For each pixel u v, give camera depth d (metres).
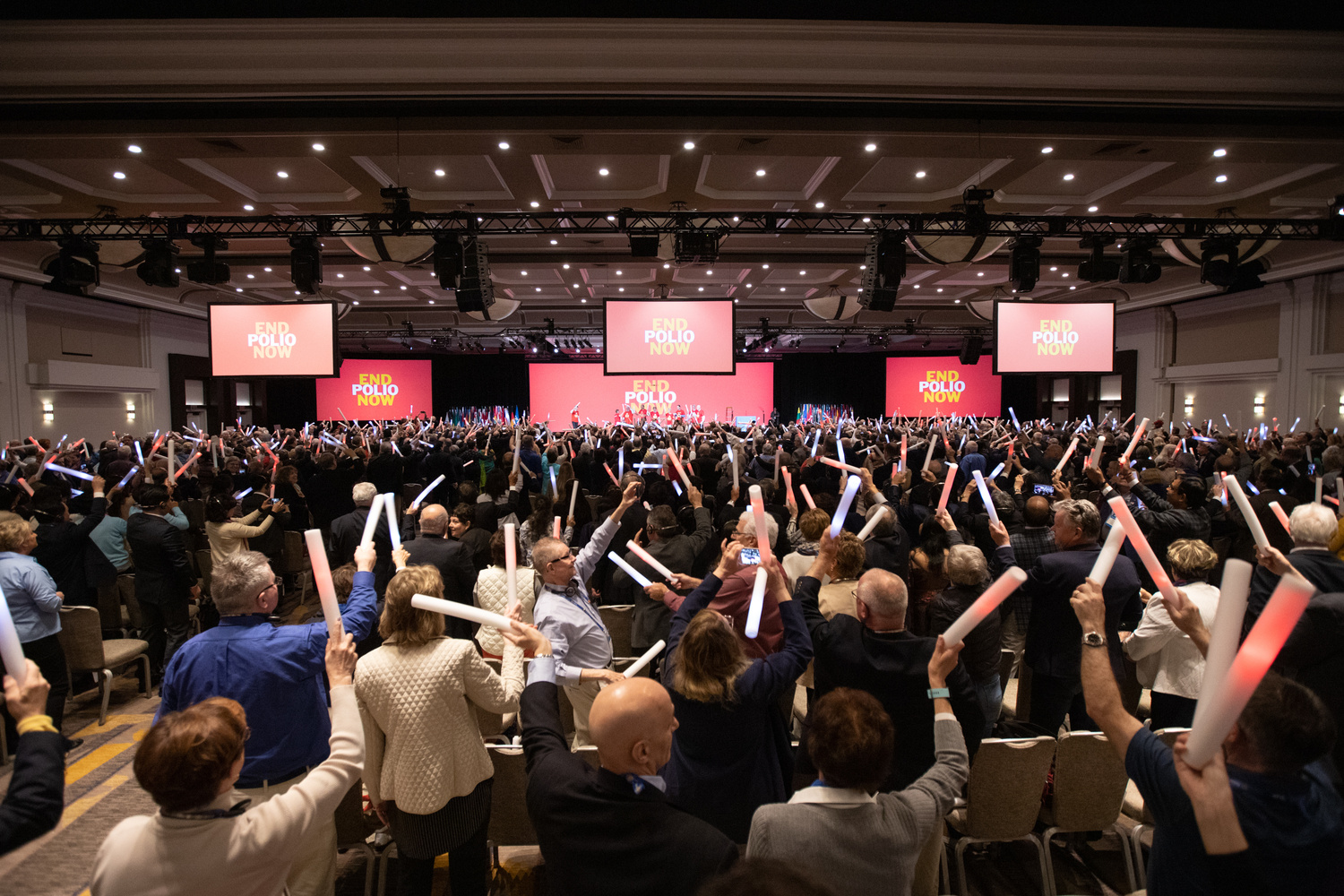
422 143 7.38
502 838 2.69
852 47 6.26
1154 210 10.08
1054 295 18.61
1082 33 6.23
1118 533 1.56
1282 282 15.81
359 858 3.12
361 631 2.24
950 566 2.81
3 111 6.60
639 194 9.58
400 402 26.56
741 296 18.72
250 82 6.22
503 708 2.24
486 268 8.91
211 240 8.96
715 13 6.14
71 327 16.34
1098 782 2.65
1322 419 15.08
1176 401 19.69
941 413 26.27
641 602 4.05
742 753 2.13
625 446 10.87
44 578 3.60
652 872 1.40
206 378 21.22
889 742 1.49
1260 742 1.27
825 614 3.23
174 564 4.82
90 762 3.99
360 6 5.99
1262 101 6.53
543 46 6.21
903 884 1.47
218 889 1.38
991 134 7.13
